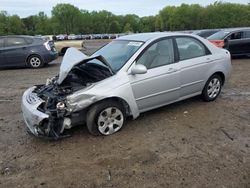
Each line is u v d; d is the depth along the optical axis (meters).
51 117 4.49
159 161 4.14
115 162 4.15
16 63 13.02
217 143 4.62
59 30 123.38
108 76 4.95
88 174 3.90
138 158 4.23
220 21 104.62
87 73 5.14
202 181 3.66
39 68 13.11
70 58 5.15
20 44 12.98
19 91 8.41
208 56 6.25
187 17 109.81
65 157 4.35
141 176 3.81
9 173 4.00
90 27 128.38
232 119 5.59
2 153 4.54
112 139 4.85
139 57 5.24
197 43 6.17
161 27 117.44
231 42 14.12
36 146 4.74
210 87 6.47
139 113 5.32
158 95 5.45
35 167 4.12
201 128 5.20
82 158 4.30
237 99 6.87
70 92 4.68
